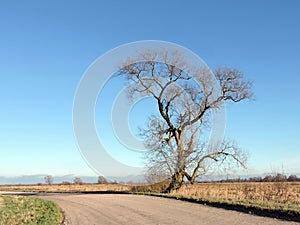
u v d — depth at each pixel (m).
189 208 16.98
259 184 26.47
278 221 12.27
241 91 30.69
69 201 23.98
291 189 23.41
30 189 56.41
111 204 20.25
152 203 19.95
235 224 11.97
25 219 14.25
